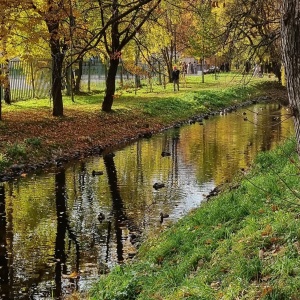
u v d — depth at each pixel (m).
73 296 8.41
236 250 7.41
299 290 5.63
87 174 17.61
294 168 11.14
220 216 9.77
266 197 9.87
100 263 10.00
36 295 8.70
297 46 4.98
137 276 8.28
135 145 23.67
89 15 17.95
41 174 17.50
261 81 47.84
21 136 20.73
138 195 14.82
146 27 22.78
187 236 9.47
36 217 12.92
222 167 18.44
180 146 23.22
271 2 11.54
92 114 27.22
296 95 5.06
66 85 38.50
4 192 15.22
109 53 23.34
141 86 46.47
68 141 21.69
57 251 10.70
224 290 6.27
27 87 36.59
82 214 13.13
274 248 7.05
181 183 16.14
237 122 31.44
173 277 7.65
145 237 11.34
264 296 5.68
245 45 12.85
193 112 34.88
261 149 21.78
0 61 21.62
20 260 10.28
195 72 73.19
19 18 19.61
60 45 17.08
